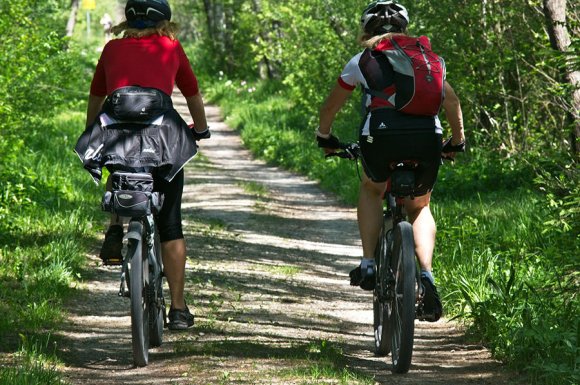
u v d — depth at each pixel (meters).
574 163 19.02
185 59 12.03
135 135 11.34
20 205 23.91
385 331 12.57
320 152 48.25
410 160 11.38
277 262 22.00
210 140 63.75
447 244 20.36
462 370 12.09
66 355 12.31
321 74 55.34
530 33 33.56
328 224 30.00
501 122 36.03
